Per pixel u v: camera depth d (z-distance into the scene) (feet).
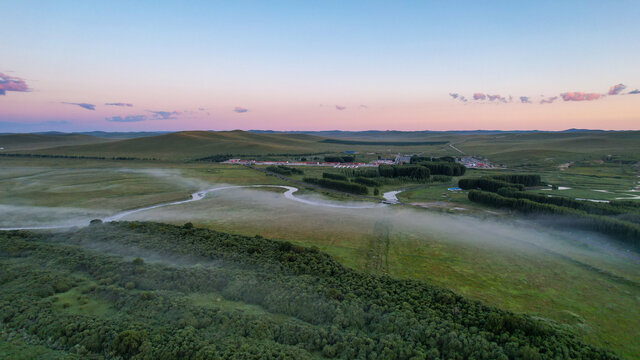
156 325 127.54
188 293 156.87
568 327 144.77
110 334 119.44
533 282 192.65
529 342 121.90
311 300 149.18
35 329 123.34
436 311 143.64
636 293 178.19
